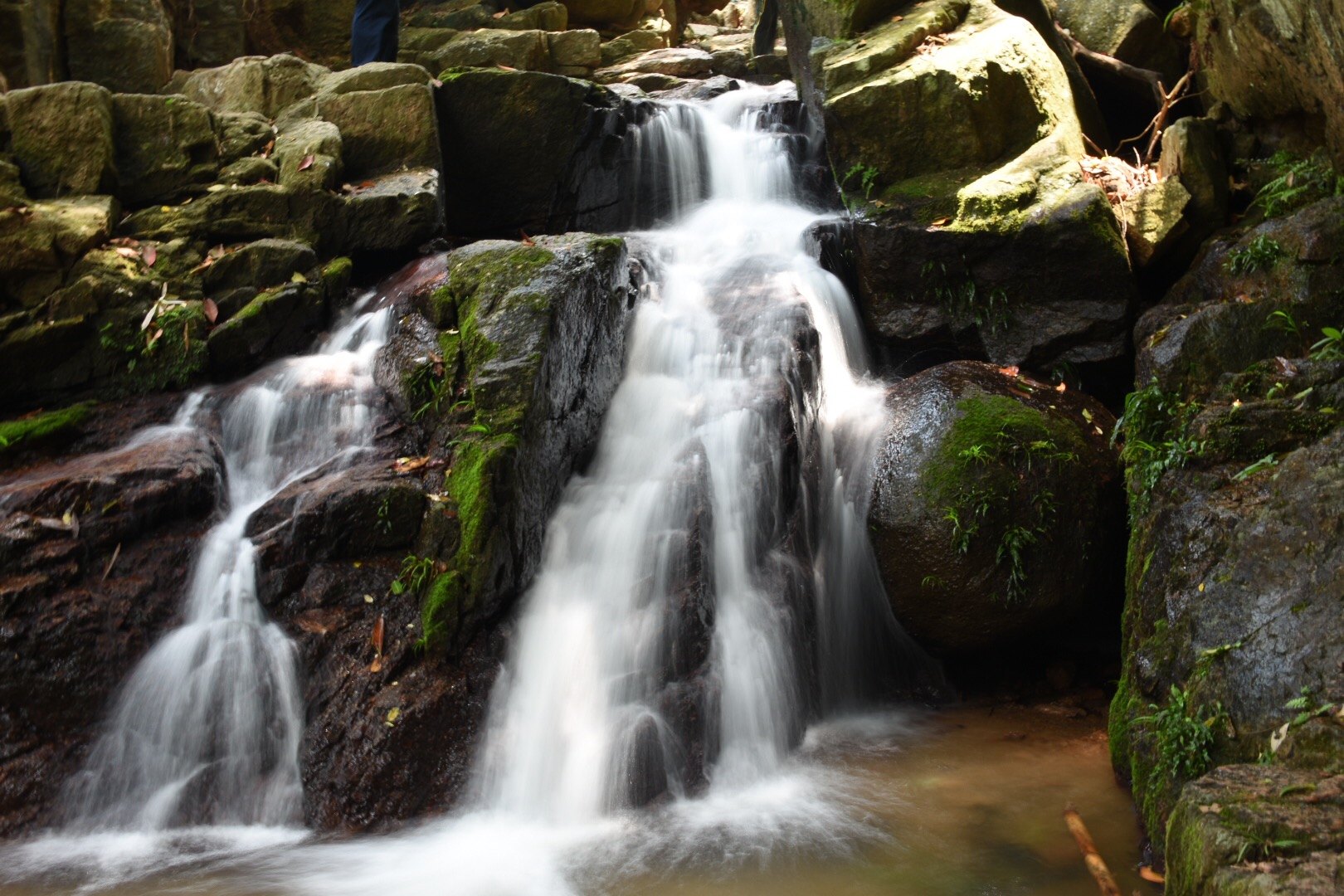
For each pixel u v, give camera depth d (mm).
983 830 4629
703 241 8305
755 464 6062
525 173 8836
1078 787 5016
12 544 5277
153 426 6418
